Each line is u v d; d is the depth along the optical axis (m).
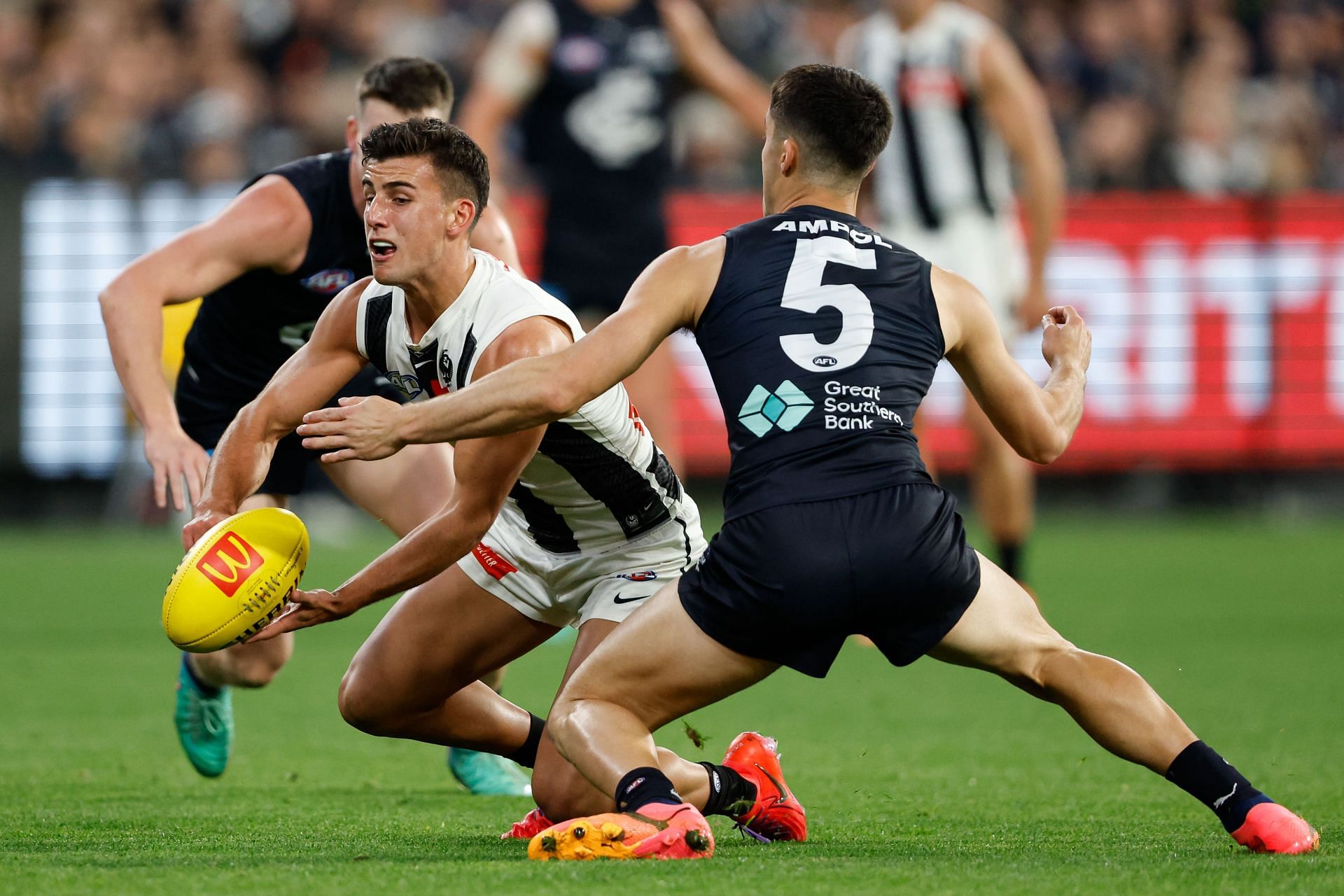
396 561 12.24
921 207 30.45
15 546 46.28
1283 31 57.91
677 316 11.80
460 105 54.03
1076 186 53.03
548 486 13.30
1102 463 50.34
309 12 55.34
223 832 13.02
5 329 48.91
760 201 49.94
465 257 12.57
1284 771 16.77
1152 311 50.41
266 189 16.64
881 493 11.45
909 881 10.10
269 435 13.07
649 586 13.48
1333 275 50.44
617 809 11.44
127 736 19.73
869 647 30.62
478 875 10.29
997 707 22.72
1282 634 29.19
